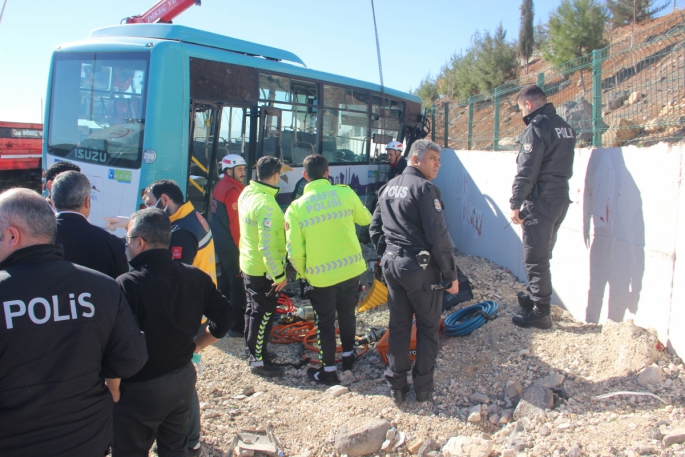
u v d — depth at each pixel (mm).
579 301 5188
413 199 3824
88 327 2023
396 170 10047
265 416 4160
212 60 7004
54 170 4332
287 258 4875
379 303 6551
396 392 4051
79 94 7000
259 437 3742
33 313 1920
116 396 2486
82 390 2014
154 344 2621
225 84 7207
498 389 4059
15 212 1992
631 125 4973
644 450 2930
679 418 3211
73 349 1977
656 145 4156
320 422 3990
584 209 5129
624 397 3578
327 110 9398
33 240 2031
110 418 2172
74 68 7074
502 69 22734
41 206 2057
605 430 3258
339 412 4074
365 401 4199
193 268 2836
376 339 5352
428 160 3994
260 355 4859
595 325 4797
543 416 3553
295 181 8727
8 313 1883
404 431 3713
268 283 4809
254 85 7711
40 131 14320
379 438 3586
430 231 3738
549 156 4527
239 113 7676
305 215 4480
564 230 5465
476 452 3219
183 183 6531
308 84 8945
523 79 7617
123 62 6559
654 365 3748
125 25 7441
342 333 4898
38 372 1905
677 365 3803
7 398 1864
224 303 2971
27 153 13844
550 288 4734
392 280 3939
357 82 10289
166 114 6367
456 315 5293
